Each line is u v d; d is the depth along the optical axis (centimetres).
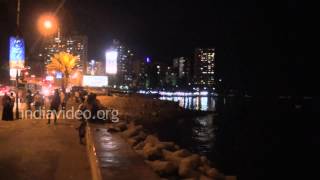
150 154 1114
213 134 5072
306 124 8288
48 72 6612
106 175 827
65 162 1267
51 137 1794
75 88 5731
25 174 1104
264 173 2766
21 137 1786
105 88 7744
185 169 948
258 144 4669
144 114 4678
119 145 1233
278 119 9456
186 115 6375
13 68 2636
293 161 3534
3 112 2516
